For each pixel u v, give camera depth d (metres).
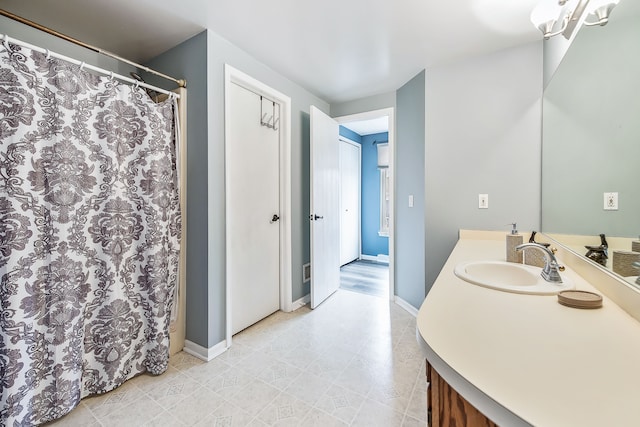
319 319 2.50
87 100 1.45
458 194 2.25
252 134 2.36
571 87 1.45
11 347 1.22
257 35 1.90
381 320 2.48
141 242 1.69
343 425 1.32
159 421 1.36
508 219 2.09
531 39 1.95
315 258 2.74
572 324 0.74
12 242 1.22
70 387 1.37
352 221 4.89
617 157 0.99
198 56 1.88
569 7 1.34
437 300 0.92
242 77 2.09
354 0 1.56
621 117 0.97
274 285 2.65
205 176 1.87
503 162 2.09
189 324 1.98
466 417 0.61
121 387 1.60
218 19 1.73
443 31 1.85
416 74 2.48
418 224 2.49
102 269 1.53
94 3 1.58
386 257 4.89
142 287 1.70
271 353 1.95
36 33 1.77
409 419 1.35
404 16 1.70
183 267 1.98
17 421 1.22
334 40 1.96
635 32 0.88
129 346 1.64
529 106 2.00
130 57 2.17
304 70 2.42
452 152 2.27
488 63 2.13
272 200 2.61
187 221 1.96
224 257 1.99
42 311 1.31
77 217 1.42
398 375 1.70
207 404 1.46
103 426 1.33
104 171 1.52
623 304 0.84
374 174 5.00
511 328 0.72
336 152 3.22
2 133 1.20
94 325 1.52
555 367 0.55
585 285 1.07
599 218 1.11
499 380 0.51
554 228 1.68
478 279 1.13
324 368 1.77
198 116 1.89
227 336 2.00
